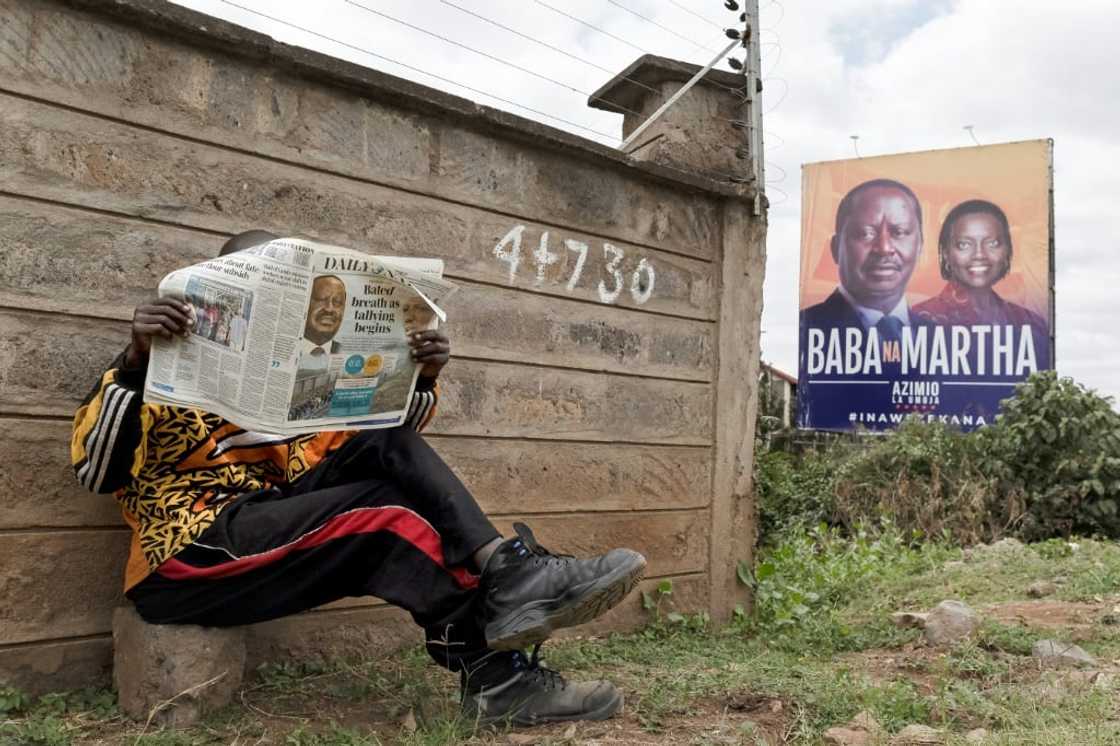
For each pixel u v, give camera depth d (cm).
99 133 292
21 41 277
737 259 475
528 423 397
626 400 432
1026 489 1062
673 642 410
